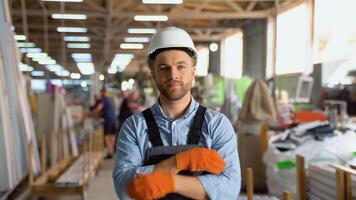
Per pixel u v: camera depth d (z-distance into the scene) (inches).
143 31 468.1
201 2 345.1
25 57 333.4
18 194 171.5
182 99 49.4
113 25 430.9
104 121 316.5
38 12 339.0
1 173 150.2
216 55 537.3
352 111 212.7
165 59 48.1
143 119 49.5
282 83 289.0
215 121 49.3
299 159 99.6
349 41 217.6
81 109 283.0
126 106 327.0
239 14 351.6
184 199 44.3
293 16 277.3
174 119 49.0
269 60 343.9
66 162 217.0
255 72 403.9
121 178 46.1
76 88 625.6
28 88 225.6
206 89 320.2
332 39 229.1
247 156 182.1
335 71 228.8
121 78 680.4
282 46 300.5
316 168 98.1
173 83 48.1
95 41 563.8
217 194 44.3
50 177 182.1
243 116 192.9
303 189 99.1
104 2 354.0
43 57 628.1
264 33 374.6
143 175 42.5
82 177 177.6
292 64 278.2
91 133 251.3
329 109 178.4
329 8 228.2
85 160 198.5
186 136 48.5
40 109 234.2
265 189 177.9
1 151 150.7
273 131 183.3
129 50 658.2
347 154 120.5
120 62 829.2
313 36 239.5
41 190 166.2
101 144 284.8
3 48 159.5
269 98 193.9
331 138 129.2
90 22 438.6
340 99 221.3
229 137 49.3
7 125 155.3
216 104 310.0
